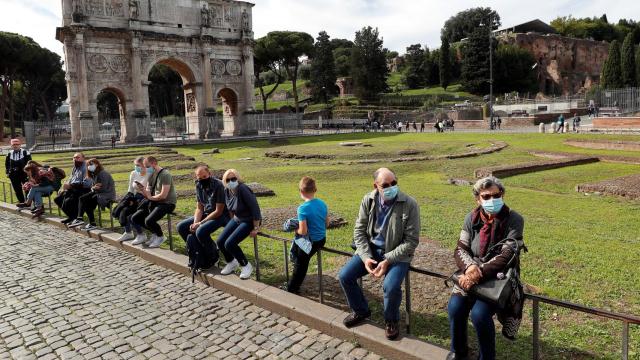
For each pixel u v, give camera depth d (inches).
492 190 215.8
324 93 3983.8
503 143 1353.3
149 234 487.8
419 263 347.3
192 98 2491.4
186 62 2391.7
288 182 877.8
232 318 296.4
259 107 4377.5
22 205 654.5
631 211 541.6
